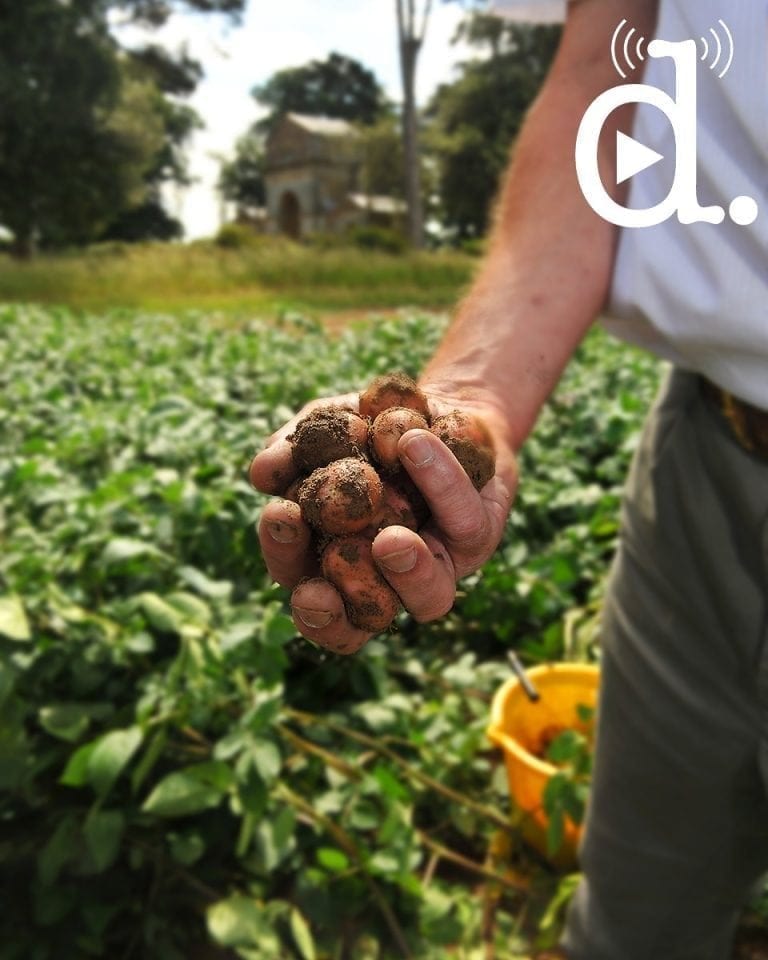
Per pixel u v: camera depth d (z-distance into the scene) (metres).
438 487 0.35
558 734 0.95
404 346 2.07
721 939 0.71
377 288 7.57
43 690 0.89
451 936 0.78
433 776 0.91
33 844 0.83
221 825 0.87
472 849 0.93
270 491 0.39
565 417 1.56
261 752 0.75
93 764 0.72
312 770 0.87
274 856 0.75
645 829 0.66
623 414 1.44
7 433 1.41
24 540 0.98
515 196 0.59
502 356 0.53
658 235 0.53
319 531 0.36
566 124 0.59
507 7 0.69
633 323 0.60
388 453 0.36
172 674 0.80
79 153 10.20
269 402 1.61
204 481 1.14
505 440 0.48
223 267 7.59
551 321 0.55
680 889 0.66
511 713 0.94
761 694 0.57
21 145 9.76
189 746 0.85
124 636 0.88
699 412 0.58
